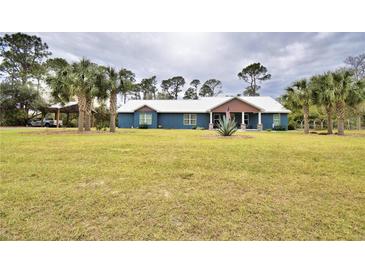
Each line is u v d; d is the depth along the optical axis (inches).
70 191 138.9
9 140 388.8
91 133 593.0
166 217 107.1
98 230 95.8
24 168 191.2
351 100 651.5
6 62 1425.9
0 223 98.7
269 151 285.6
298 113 1186.6
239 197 133.1
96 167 199.2
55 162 217.2
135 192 139.3
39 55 1581.0
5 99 1076.5
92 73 622.2
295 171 192.2
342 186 153.1
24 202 120.6
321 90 694.5
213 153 271.9
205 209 116.0
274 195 136.9
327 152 278.8
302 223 102.3
